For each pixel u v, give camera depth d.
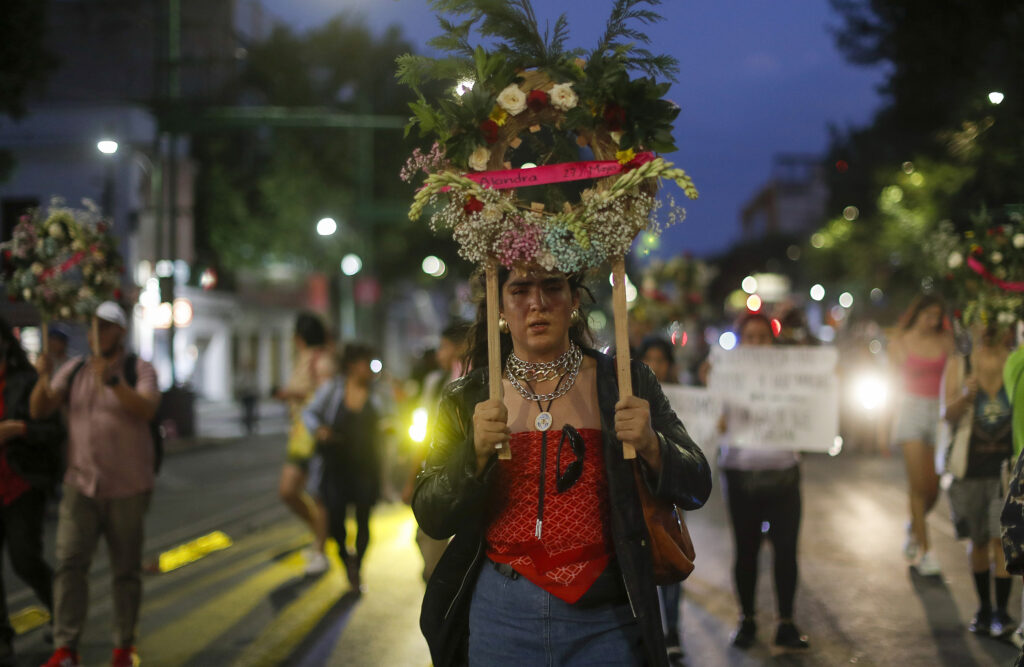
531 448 3.14
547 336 3.16
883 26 17.78
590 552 3.08
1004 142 12.65
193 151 35.56
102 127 30.11
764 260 75.44
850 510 11.88
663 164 3.02
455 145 3.15
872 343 23.69
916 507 8.33
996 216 7.15
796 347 6.80
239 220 34.84
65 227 5.88
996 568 6.45
